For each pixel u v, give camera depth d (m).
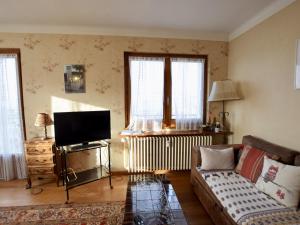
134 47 3.23
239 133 3.15
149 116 3.35
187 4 2.35
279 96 2.29
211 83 3.47
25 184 2.98
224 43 3.46
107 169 3.17
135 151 3.21
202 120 3.53
